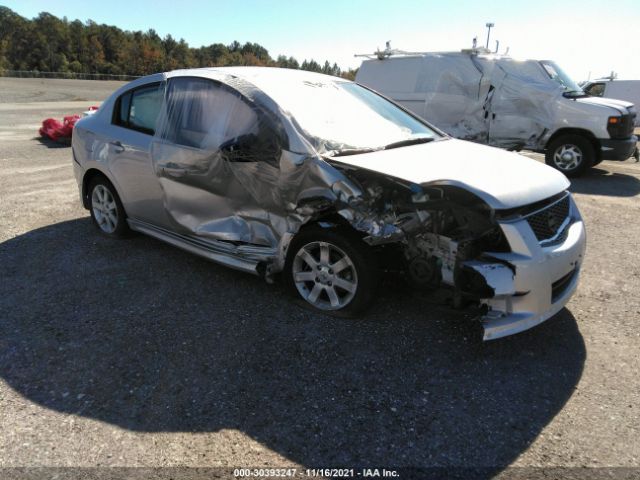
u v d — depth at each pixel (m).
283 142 3.36
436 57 9.44
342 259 3.32
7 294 3.80
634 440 2.35
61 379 2.77
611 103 8.52
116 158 4.53
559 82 8.91
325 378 2.80
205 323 3.38
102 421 2.45
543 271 2.86
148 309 3.57
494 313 2.90
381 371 2.87
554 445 2.32
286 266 3.56
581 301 3.80
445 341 3.18
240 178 3.56
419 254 3.13
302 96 3.82
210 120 3.80
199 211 3.93
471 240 2.91
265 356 3.00
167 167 4.02
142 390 2.68
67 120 12.06
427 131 4.38
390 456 2.24
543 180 3.22
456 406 2.58
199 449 2.28
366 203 3.09
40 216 5.80
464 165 3.30
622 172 9.57
